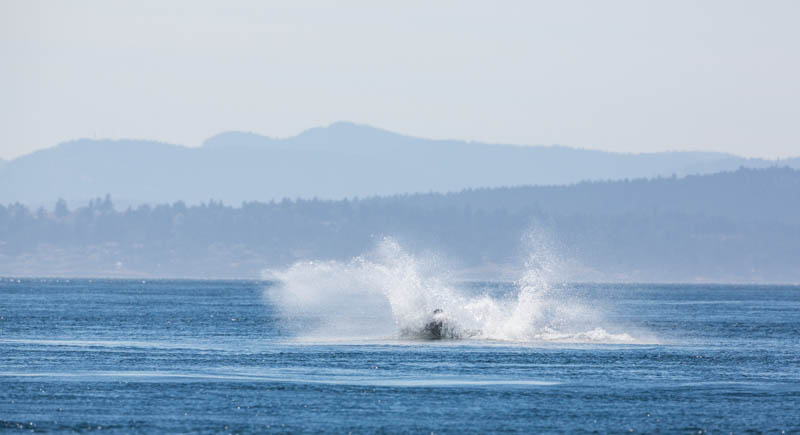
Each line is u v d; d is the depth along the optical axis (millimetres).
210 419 151750
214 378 191000
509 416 156875
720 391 182000
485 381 191000
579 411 161500
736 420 155500
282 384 184375
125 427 145500
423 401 168500
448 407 163500
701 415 159125
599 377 198625
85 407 159250
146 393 172625
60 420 149125
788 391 182750
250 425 148125
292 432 144250
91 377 190625
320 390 178125
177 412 156500
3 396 167500
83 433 141625
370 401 168000
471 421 152875
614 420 154750
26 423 146875
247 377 193250
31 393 170875
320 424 149500
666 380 195625
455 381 190500
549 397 174000
